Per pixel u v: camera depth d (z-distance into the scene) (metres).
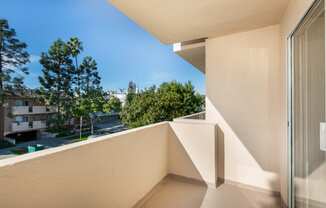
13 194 1.05
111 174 1.86
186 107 12.20
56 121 18.08
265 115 2.73
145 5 2.09
